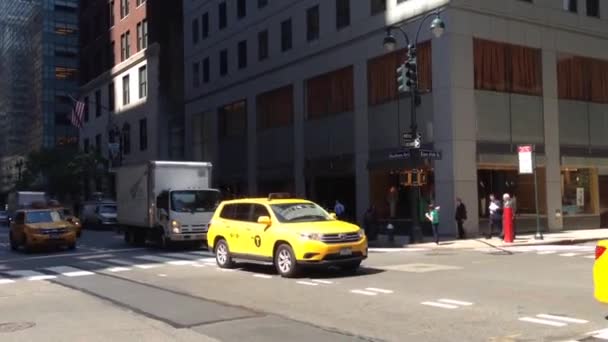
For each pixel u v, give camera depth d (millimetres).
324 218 15438
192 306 10969
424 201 28219
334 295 11750
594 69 32094
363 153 31547
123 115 63125
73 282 15188
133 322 9695
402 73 24281
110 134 56188
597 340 7727
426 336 8188
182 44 54625
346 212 33406
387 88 30203
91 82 71438
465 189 26594
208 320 9625
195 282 14320
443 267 15797
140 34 60156
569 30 30891
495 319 9141
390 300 10992
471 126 27016
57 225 25641
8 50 130875
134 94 60719
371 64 31359
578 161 30844
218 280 14531
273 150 39594
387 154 30000
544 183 29594
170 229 23922
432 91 27547
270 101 40094
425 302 10695
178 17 54969
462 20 27125
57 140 111000
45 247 26172
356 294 11773
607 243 8789
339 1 33781
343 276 14414
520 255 18891
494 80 28078
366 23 31547
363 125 31594
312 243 13969
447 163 26641
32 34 117875
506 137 28234
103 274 16734
